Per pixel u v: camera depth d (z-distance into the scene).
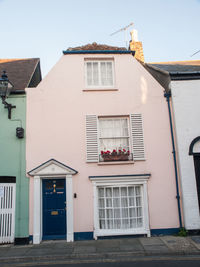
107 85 9.44
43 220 8.30
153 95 9.20
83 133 8.77
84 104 8.99
